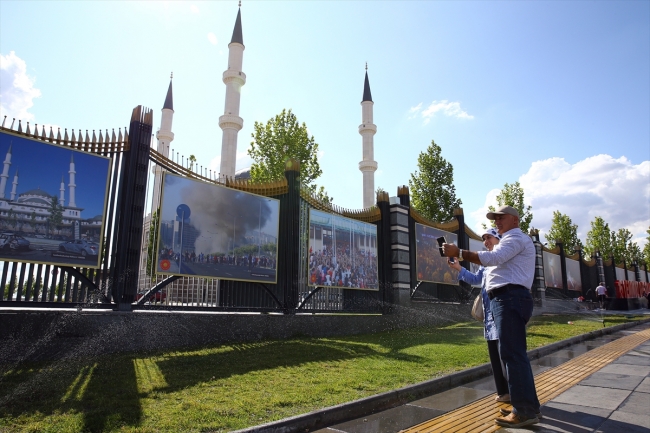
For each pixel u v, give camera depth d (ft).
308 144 78.33
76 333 22.98
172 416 13.19
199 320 28.19
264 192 36.09
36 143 24.11
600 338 39.96
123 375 18.60
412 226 53.06
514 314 13.17
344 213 44.52
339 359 24.09
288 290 35.65
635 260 143.64
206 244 30.89
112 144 27.45
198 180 31.24
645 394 17.01
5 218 22.48
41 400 14.76
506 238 13.62
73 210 24.86
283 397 15.52
